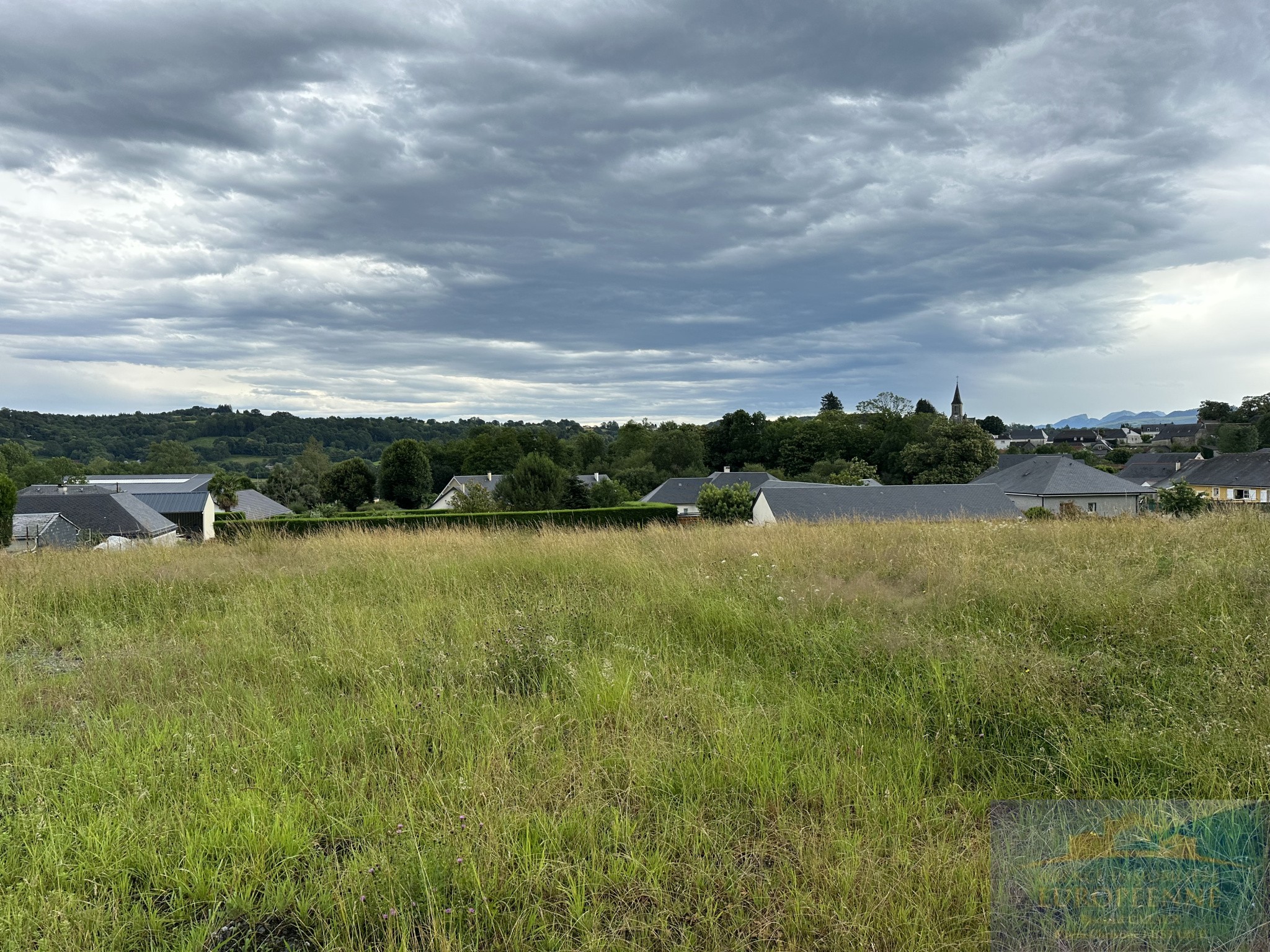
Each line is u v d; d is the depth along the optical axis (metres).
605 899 2.51
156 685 4.61
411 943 2.28
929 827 2.89
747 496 39.88
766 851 2.77
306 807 3.06
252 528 12.38
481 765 3.33
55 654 5.70
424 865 2.55
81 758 3.48
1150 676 4.04
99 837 2.82
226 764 3.46
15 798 3.21
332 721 3.97
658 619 5.89
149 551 10.80
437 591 7.25
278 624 6.16
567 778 3.27
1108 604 5.20
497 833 2.80
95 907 2.44
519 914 2.42
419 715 3.96
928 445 68.50
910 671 4.38
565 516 32.78
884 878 2.54
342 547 10.59
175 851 2.79
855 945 2.26
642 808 3.06
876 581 6.45
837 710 3.98
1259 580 5.65
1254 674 3.82
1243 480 54.56
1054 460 49.81
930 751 3.46
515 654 4.76
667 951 2.28
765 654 4.97
